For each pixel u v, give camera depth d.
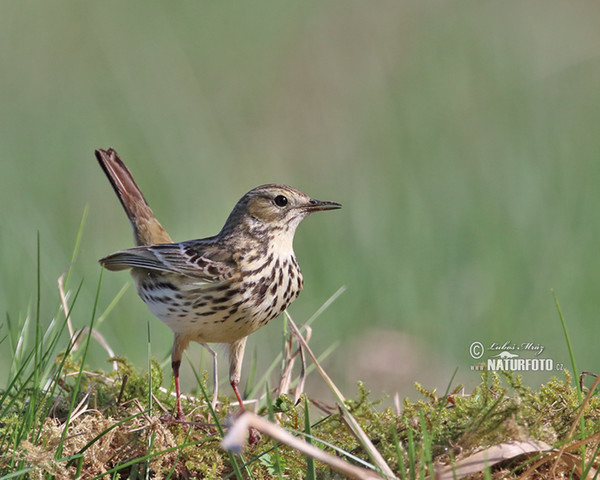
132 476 6.79
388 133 18.75
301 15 22.17
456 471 6.10
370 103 19.69
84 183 17.22
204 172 17.72
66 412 7.73
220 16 22.28
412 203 16.09
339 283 14.19
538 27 21.22
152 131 18.66
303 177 17.92
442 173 17.02
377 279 14.20
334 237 15.42
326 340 12.78
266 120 19.52
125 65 20.70
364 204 16.39
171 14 22.61
